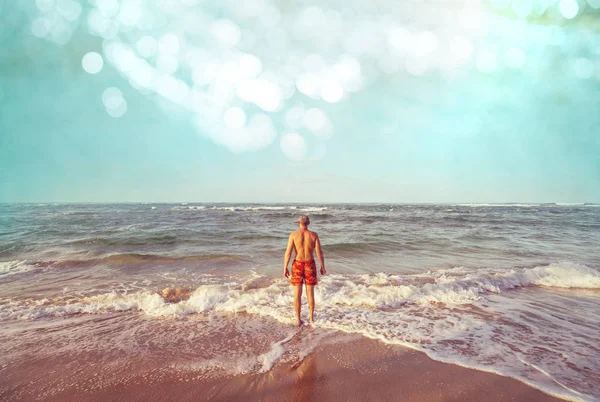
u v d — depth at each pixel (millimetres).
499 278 5918
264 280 5875
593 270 6430
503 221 23062
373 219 25094
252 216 27672
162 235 12625
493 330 3568
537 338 3340
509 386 2393
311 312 3820
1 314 4078
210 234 13211
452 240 11898
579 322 3838
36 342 3258
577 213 39219
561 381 2465
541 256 8875
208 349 3090
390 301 4582
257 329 3615
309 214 32188
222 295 4699
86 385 2447
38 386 2428
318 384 2443
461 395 2273
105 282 5777
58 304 4492
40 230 14430
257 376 2574
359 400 2227
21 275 6359
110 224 18266
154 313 4125
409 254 9078
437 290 5113
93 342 3264
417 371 2635
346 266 7367
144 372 2646
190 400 2246
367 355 2943
